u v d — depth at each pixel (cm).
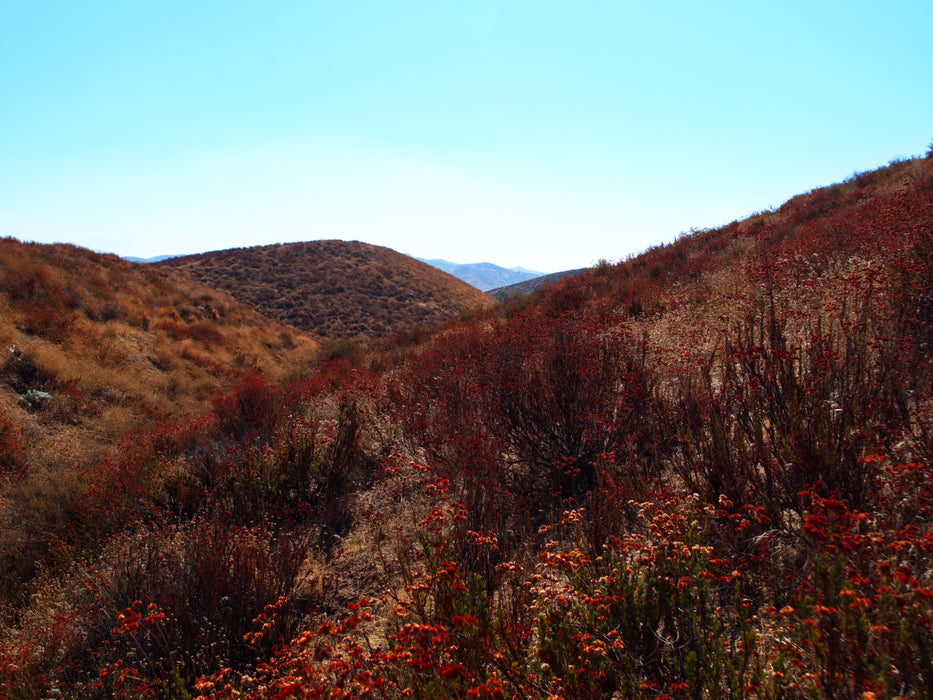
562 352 523
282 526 501
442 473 492
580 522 325
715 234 1614
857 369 336
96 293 1786
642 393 464
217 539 425
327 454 604
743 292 808
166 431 853
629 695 186
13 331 1267
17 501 648
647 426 448
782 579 260
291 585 382
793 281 739
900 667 164
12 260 1602
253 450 614
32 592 477
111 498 588
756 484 310
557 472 459
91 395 1204
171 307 2125
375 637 317
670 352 624
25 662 347
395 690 222
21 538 558
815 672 173
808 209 1382
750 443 359
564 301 1161
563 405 469
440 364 786
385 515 496
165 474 639
